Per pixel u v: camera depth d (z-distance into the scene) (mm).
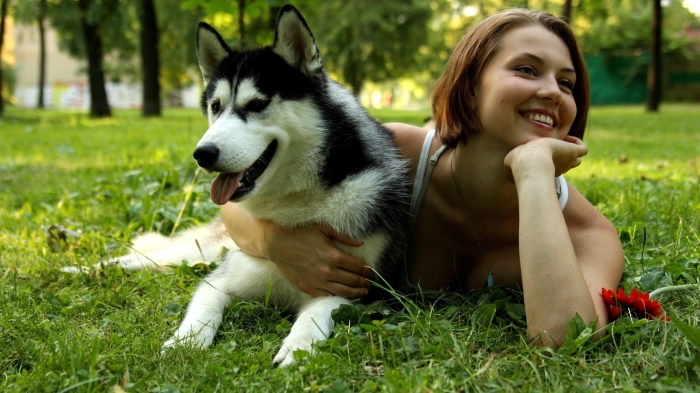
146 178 5766
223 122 2684
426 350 2051
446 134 2727
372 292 2863
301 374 1924
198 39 3164
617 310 2223
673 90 34812
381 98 66875
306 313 2451
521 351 2006
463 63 2588
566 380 1808
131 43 24031
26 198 5480
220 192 2605
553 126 2500
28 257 3576
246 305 2652
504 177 2545
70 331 2385
